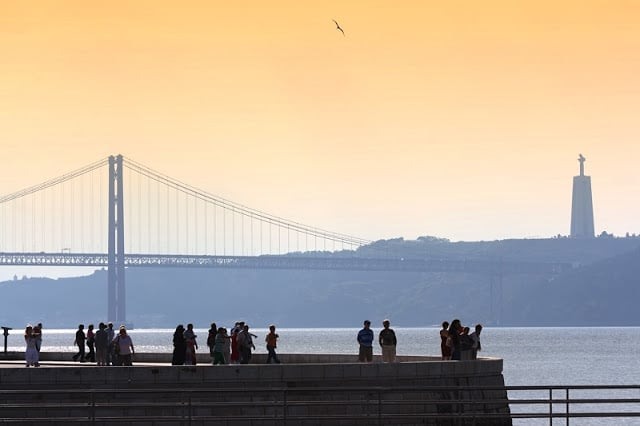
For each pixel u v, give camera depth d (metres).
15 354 145.62
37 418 86.50
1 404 89.88
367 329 105.94
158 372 90.69
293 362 122.38
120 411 90.00
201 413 90.44
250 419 84.12
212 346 111.38
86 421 85.69
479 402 86.31
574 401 83.44
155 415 90.06
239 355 109.25
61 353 138.75
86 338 133.88
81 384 90.56
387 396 93.38
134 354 130.88
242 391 84.56
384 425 92.88
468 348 105.81
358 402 85.44
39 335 114.44
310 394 91.94
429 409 94.94
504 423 100.31
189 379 90.81
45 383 90.50
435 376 95.75
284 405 84.69
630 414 83.31
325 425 92.00
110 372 90.69
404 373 94.19
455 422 95.94
